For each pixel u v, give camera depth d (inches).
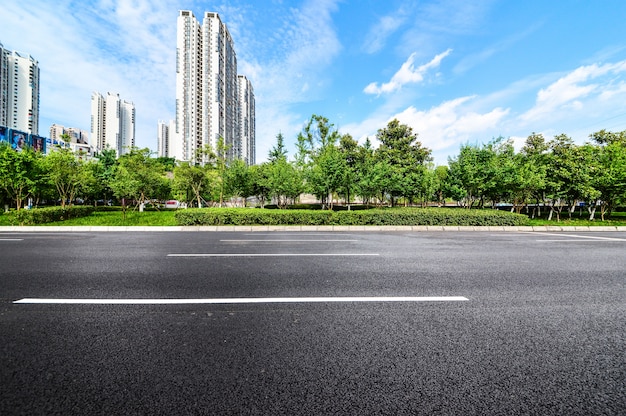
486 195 788.0
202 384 84.6
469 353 103.2
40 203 1323.8
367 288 176.4
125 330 118.6
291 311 139.8
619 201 712.4
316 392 81.8
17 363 94.5
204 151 1049.5
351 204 1350.9
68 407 75.6
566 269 229.0
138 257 266.7
